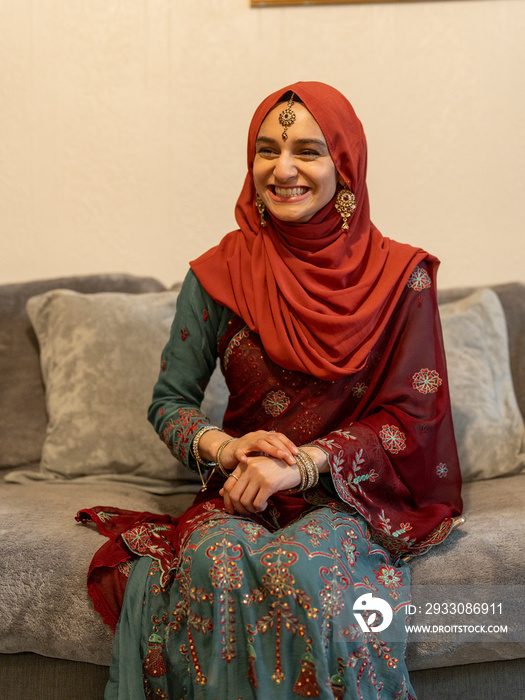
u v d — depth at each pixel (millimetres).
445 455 1677
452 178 2596
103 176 2639
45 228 2650
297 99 1653
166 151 2627
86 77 2609
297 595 1261
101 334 2178
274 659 1262
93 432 2105
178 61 2596
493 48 2545
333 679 1274
